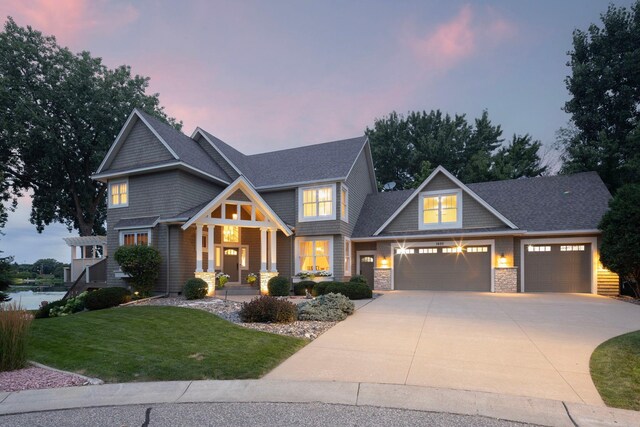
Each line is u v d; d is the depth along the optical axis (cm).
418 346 739
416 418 423
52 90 2433
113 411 450
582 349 710
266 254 1830
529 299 1442
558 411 439
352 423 411
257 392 507
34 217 2761
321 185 1841
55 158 2411
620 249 1423
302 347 740
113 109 2619
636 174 2092
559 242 1716
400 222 1952
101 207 3000
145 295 1530
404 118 3753
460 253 1822
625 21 2511
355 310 1172
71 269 2048
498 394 493
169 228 1619
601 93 2561
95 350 703
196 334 823
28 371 603
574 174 2036
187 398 488
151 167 1647
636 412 436
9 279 1736
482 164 2947
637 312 1126
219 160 1980
